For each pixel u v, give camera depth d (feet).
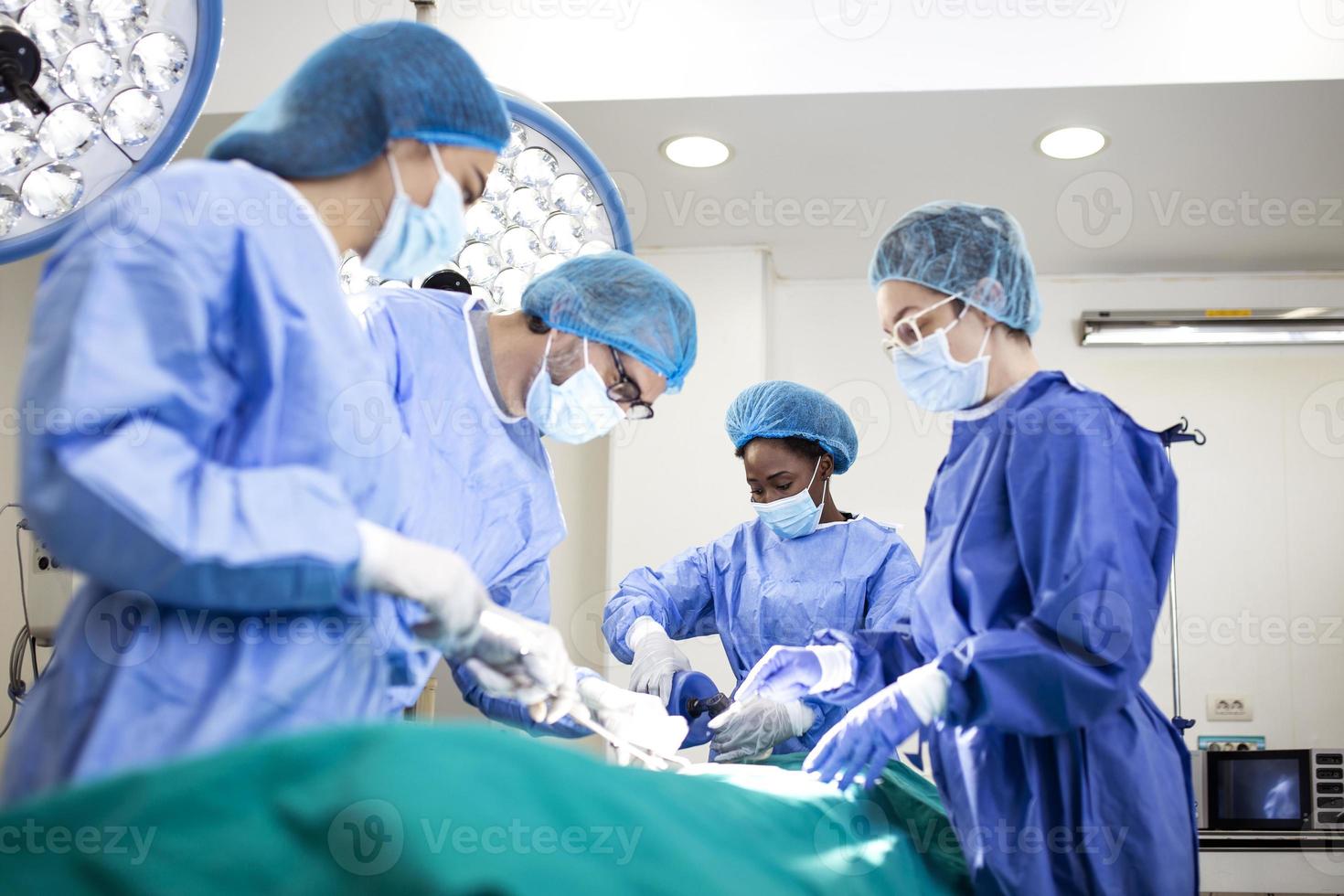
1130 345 13.03
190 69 5.14
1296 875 11.00
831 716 6.62
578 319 5.03
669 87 9.99
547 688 4.56
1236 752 11.28
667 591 7.68
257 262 3.85
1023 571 4.79
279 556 3.50
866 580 7.16
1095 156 10.95
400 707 4.58
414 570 3.82
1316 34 9.53
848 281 13.66
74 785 2.96
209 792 2.85
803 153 10.98
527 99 6.01
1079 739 4.66
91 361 3.41
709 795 3.99
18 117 4.93
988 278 5.08
